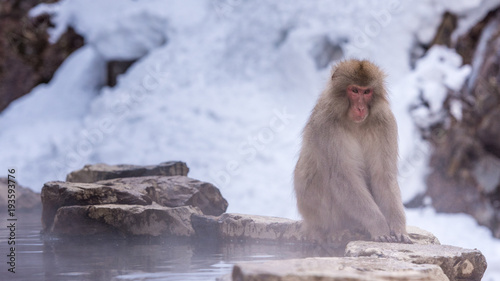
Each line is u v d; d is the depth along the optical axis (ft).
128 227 32.76
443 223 75.41
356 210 29.73
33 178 95.81
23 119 110.93
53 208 34.17
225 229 33.30
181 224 33.40
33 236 33.81
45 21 120.37
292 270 19.42
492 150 80.64
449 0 89.81
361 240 30.01
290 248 30.40
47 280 21.33
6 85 118.42
